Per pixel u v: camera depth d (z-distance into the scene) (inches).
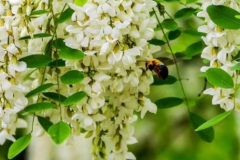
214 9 43.7
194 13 50.0
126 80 45.6
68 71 45.1
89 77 45.4
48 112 47.1
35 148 79.8
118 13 44.0
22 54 45.2
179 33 50.9
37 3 45.2
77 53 44.5
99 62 45.2
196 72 67.9
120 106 47.3
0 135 48.8
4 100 44.8
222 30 44.2
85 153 77.4
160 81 50.7
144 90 46.9
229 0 44.3
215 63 44.7
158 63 46.3
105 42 44.0
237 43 44.4
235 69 43.3
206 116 80.2
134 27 44.5
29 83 48.8
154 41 49.5
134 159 49.0
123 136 48.1
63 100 46.3
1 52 44.4
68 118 46.9
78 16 44.4
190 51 51.0
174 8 61.7
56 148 79.0
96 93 45.3
